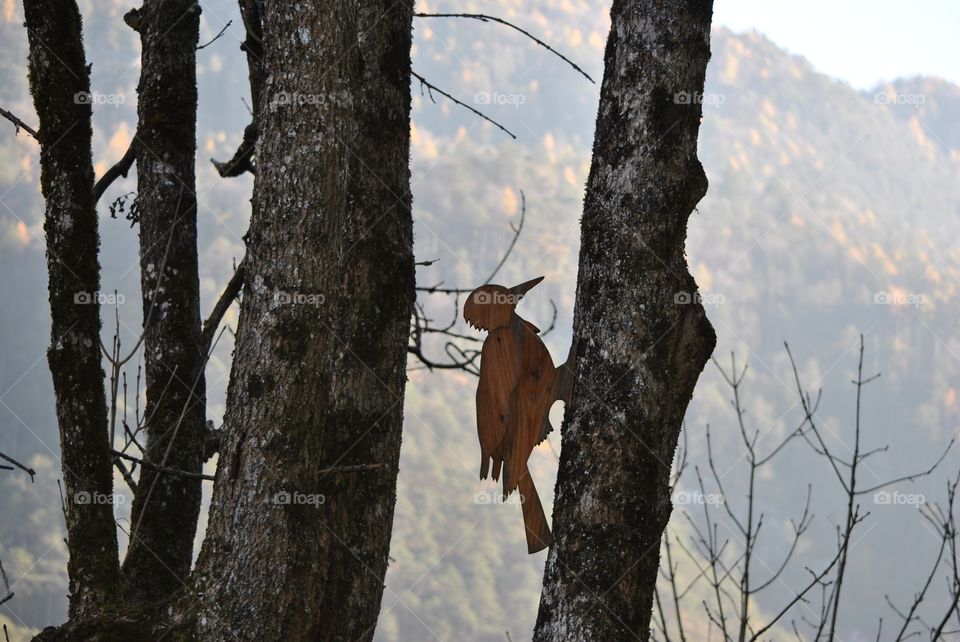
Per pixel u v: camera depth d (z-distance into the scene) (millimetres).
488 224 111062
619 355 3066
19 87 98000
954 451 98875
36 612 40188
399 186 4258
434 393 81688
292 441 2904
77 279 3457
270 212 2973
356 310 4012
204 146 98250
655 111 3145
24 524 46438
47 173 3541
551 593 3039
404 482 72500
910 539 79438
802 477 88812
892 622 70500
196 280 5098
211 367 46438
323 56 2986
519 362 3057
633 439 3027
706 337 3150
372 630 3977
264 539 2863
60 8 3604
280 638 2857
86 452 3326
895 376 114500
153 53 5273
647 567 3027
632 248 3100
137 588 4277
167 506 4582
